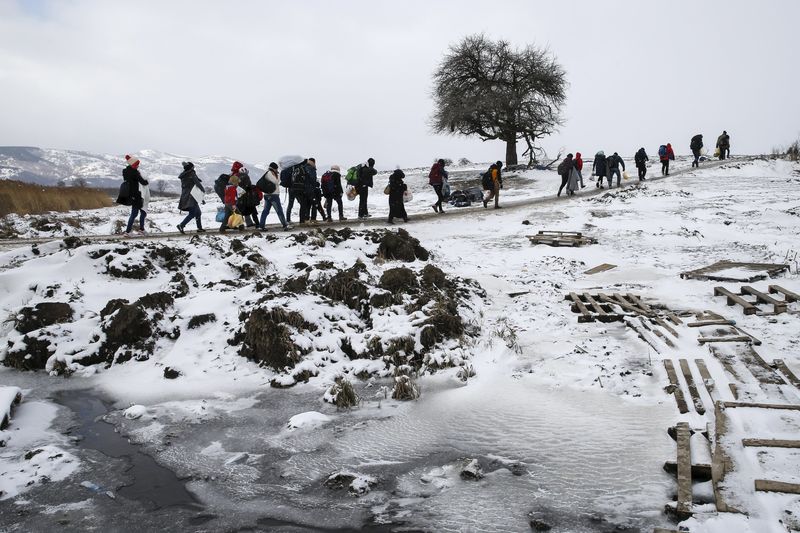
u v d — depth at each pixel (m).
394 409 6.10
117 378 7.35
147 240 13.48
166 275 10.29
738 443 4.63
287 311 7.63
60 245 10.91
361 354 7.41
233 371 7.34
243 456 5.20
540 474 4.62
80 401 6.71
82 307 8.75
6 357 7.88
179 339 8.09
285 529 4.08
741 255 12.93
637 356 7.07
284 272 10.51
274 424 5.86
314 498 4.46
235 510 4.33
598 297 9.91
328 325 7.90
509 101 39.22
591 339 7.85
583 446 5.02
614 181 30.06
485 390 6.40
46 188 27.08
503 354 7.48
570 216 19.17
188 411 6.25
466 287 10.16
